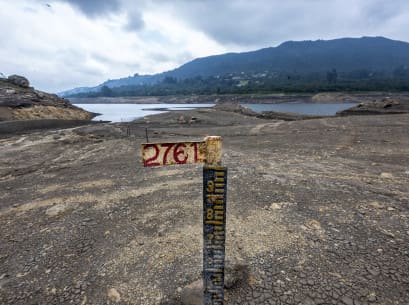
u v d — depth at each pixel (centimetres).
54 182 767
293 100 10244
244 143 1320
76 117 4319
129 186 684
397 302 266
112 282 320
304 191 574
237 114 3303
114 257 370
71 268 353
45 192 679
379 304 265
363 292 280
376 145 1052
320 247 363
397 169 738
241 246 373
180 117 2972
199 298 274
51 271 349
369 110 2502
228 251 362
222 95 12544
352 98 9694
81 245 407
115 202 577
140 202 567
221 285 220
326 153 982
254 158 942
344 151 998
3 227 487
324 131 1485
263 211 482
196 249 374
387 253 342
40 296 305
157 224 457
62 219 504
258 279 306
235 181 661
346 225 420
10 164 1038
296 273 313
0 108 3384
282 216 459
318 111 5244
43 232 455
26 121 2828
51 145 1437
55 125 2695
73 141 1543
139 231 438
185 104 11875
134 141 1493
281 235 398
